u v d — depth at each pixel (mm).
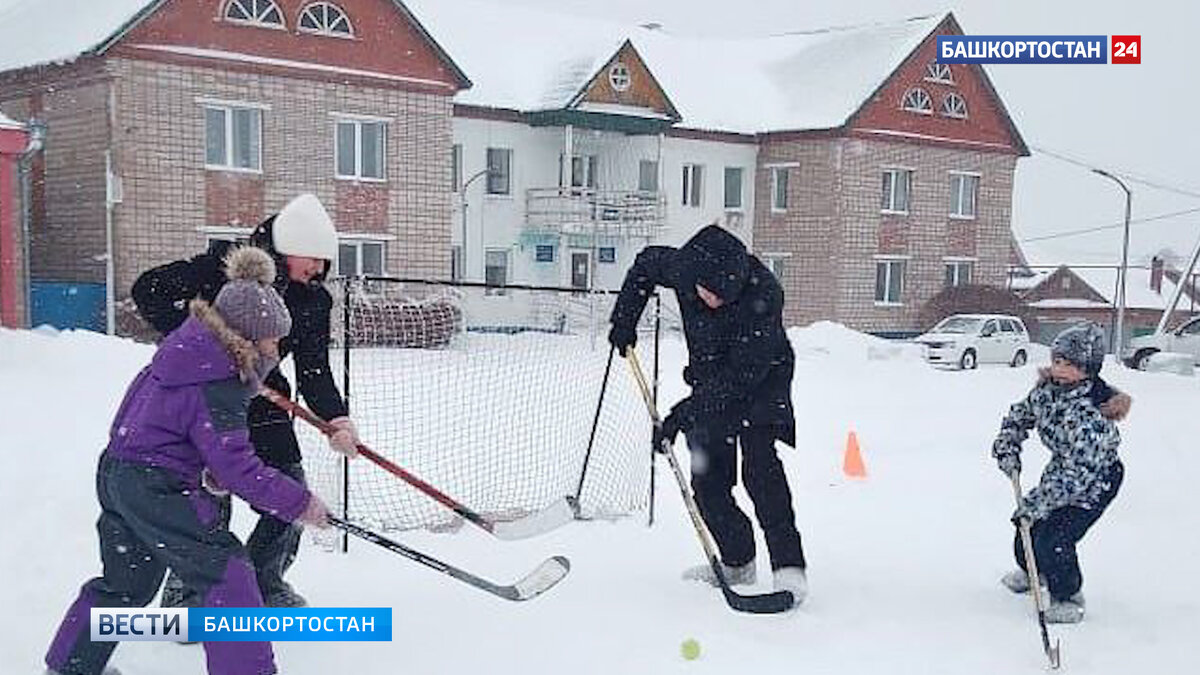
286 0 20078
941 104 29797
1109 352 33000
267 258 3500
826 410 10906
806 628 4320
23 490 5438
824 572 5129
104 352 11133
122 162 18578
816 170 28422
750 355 4531
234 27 19578
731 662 3914
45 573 4461
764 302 4590
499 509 5957
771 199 29328
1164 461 8234
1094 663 4031
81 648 3275
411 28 21656
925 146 29531
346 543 5098
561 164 26234
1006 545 5684
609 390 10484
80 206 19188
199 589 3230
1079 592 4555
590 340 13383
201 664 3674
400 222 21938
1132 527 6172
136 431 3172
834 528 5996
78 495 5430
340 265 21344
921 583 4988
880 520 6191
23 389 8914
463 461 7078
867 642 4184
